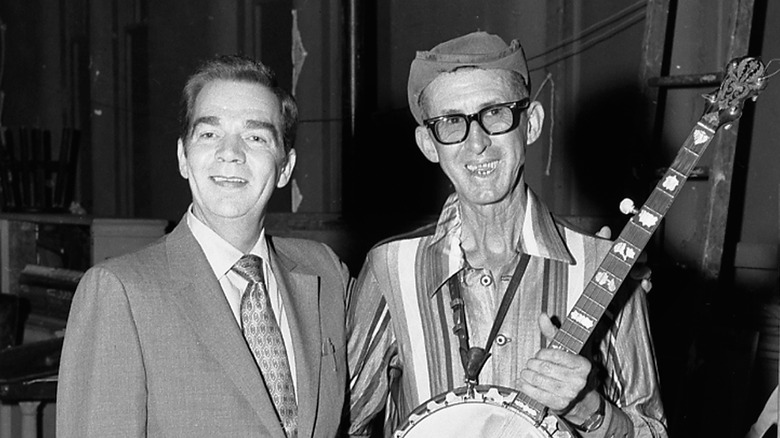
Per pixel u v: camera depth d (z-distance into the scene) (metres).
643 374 1.86
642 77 4.32
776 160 4.33
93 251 4.17
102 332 1.64
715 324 4.10
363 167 5.68
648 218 1.73
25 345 3.16
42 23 8.73
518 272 1.85
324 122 5.93
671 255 4.49
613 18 4.87
